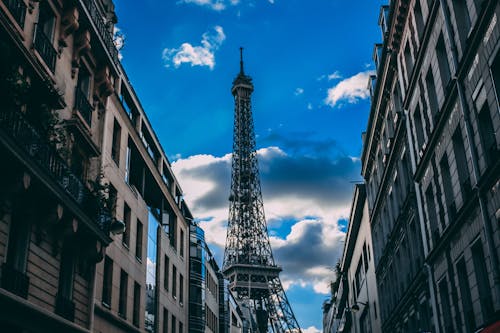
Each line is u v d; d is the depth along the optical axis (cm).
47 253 2433
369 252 6109
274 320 15138
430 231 3316
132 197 4094
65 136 2536
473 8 2400
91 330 2852
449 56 2742
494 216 2247
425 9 3188
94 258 2834
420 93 3362
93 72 3266
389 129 4597
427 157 3244
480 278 2506
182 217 6028
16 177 2019
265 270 15775
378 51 5091
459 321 2819
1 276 2053
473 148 2445
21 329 2136
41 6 2644
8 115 2008
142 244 4266
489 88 2233
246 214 17738
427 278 3438
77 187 2609
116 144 3869
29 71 2389
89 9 3047
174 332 5297
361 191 6297
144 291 4247
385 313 5234
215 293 8075
